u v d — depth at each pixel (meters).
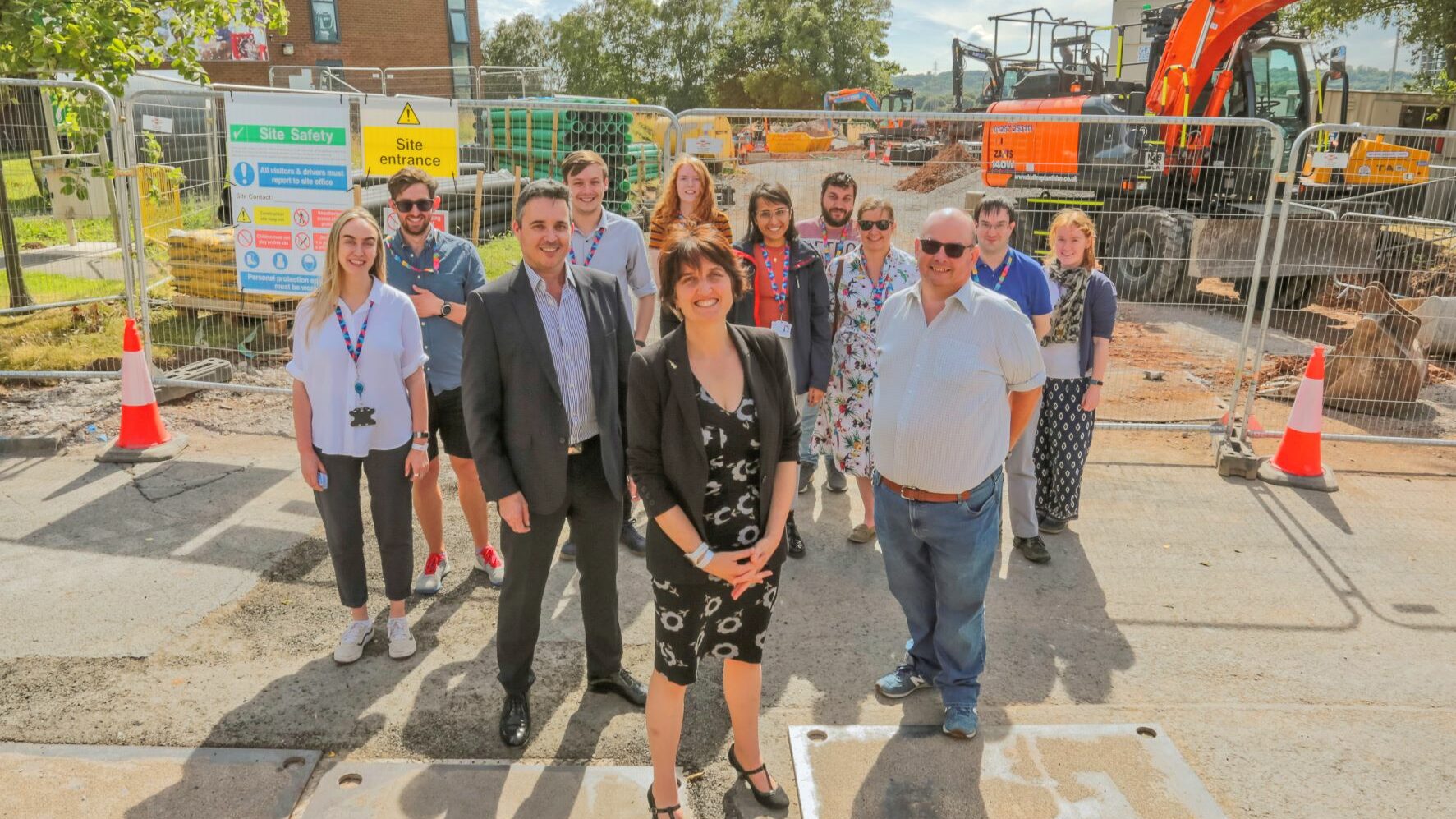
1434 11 19.95
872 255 4.55
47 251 10.42
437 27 30.11
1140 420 6.88
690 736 3.26
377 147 5.71
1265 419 6.98
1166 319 10.59
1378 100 26.02
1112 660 3.82
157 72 12.09
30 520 4.82
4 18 7.30
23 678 3.47
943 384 3.00
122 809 2.82
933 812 2.87
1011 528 4.92
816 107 57.06
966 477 3.04
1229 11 11.37
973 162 13.91
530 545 3.12
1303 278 10.87
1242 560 4.75
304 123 5.67
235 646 3.74
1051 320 4.54
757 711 2.88
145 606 4.02
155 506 5.04
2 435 5.85
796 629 4.00
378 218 8.66
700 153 6.05
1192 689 3.62
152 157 8.74
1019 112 13.03
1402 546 4.94
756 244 4.49
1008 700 3.52
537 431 3.03
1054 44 16.69
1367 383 7.16
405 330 3.51
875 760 3.11
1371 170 11.59
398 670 3.60
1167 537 5.02
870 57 59.00
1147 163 11.76
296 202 5.78
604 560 3.29
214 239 8.02
